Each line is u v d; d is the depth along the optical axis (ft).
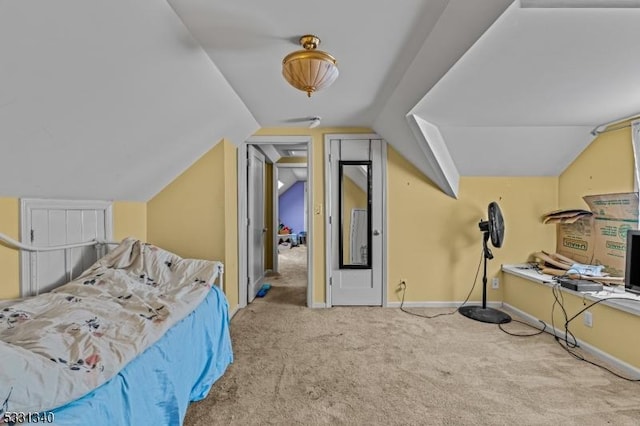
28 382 2.82
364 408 5.65
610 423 5.24
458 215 11.43
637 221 8.03
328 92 8.00
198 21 4.84
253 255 12.72
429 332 9.10
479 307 11.05
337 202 11.60
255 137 11.54
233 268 10.78
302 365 7.21
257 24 4.95
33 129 4.44
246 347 8.17
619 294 7.69
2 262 5.28
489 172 11.18
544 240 11.27
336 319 10.23
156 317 4.93
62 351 3.50
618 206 8.54
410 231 11.52
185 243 9.90
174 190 9.87
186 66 5.77
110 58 4.44
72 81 4.28
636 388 6.24
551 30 4.66
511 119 9.04
